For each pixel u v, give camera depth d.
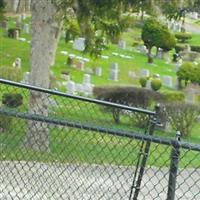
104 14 29.81
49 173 13.87
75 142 14.91
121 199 13.67
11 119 16.09
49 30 29.41
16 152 15.02
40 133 15.37
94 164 14.18
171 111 36.16
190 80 56.56
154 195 14.46
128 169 14.16
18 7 82.44
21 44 66.38
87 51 33.69
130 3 29.48
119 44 72.75
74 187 13.58
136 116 29.30
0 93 26.22
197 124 38.19
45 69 29.64
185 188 16.12
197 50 82.62
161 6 33.28
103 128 9.99
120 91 41.03
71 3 29.08
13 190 13.42
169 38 73.12
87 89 47.97
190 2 34.16
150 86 52.00
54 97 24.92
